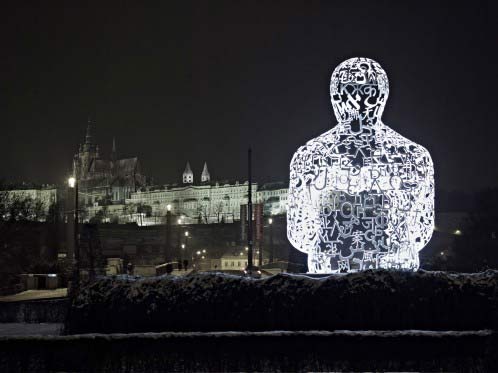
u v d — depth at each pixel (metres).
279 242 98.00
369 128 19.91
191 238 126.56
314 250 20.28
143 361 14.09
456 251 61.38
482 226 61.66
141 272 46.16
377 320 14.70
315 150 20.16
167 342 14.14
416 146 20.03
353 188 19.70
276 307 14.80
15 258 59.66
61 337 14.36
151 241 117.75
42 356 14.28
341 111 20.00
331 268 21.02
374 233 19.78
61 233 62.97
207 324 14.87
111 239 115.50
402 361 13.88
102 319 15.05
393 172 19.72
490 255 58.97
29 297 32.03
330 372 13.89
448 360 13.84
